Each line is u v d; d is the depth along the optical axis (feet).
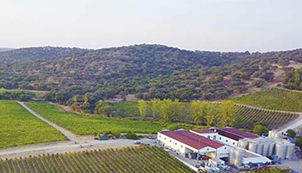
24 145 227.40
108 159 196.95
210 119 332.19
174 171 181.06
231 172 187.11
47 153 207.62
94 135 268.00
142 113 364.17
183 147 222.89
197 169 188.34
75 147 226.58
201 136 245.04
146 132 289.53
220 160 201.46
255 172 183.01
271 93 419.74
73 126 297.94
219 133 266.98
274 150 229.45
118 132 266.77
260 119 343.05
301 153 242.58
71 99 426.51
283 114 352.28
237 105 389.60
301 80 435.53
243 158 205.98
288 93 410.31
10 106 383.04
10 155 200.95
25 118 325.42
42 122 312.29
